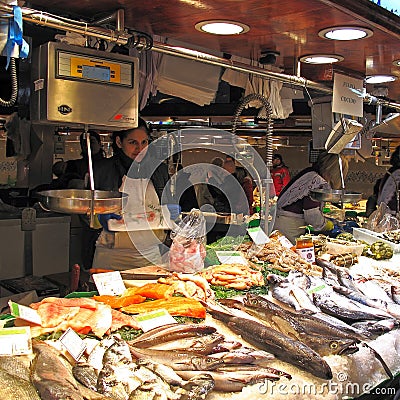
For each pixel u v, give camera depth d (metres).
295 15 2.74
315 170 5.18
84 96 2.63
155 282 2.90
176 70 4.36
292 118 7.10
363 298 2.87
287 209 5.25
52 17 2.21
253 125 6.99
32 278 4.45
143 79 4.15
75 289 3.00
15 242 4.55
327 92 4.01
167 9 2.64
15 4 2.01
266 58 3.69
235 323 2.31
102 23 2.69
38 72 2.57
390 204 6.53
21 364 1.81
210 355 2.00
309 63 4.05
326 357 2.19
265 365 2.05
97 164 3.76
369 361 2.25
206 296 2.68
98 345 1.99
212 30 3.09
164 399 1.64
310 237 3.89
